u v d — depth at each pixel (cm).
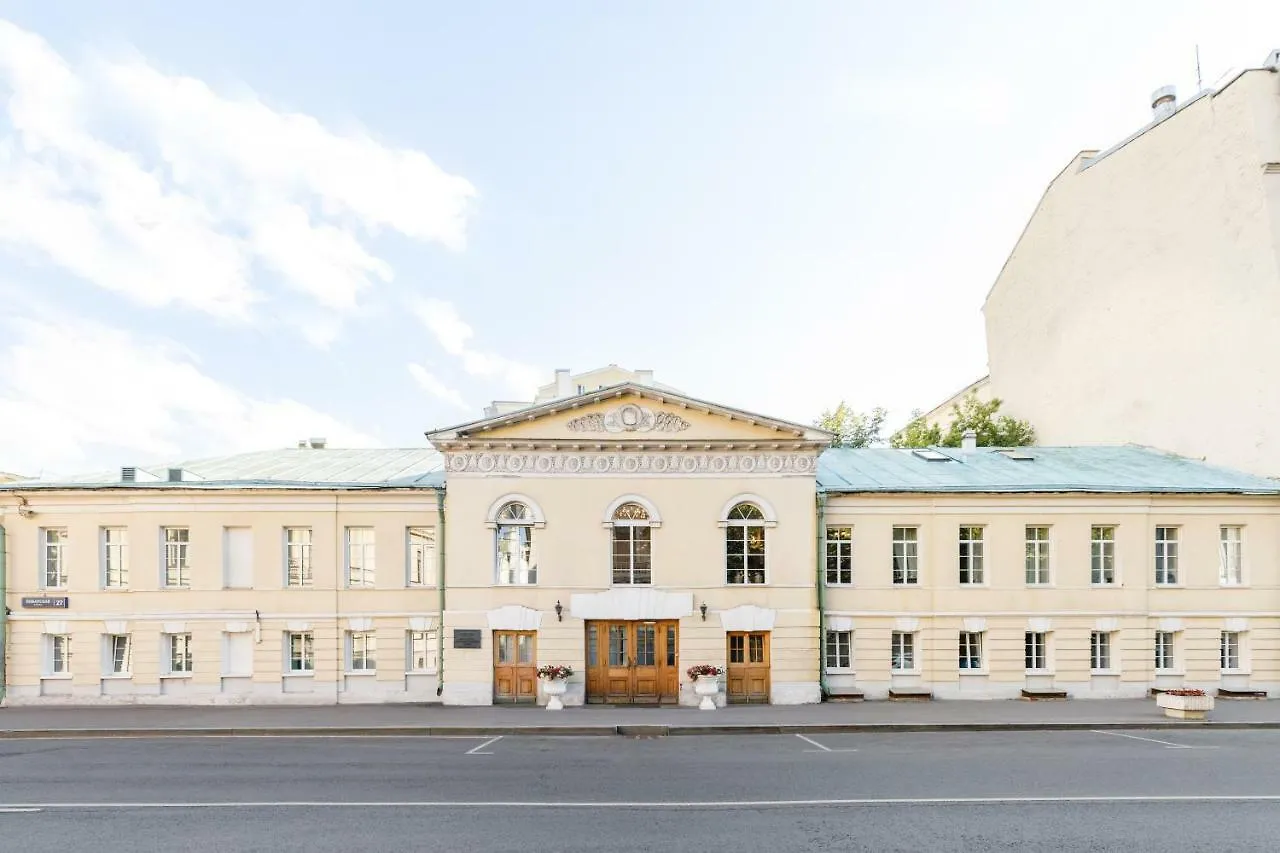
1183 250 2934
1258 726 1970
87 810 1205
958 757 1592
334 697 2419
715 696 2302
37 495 2438
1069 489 2484
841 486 2512
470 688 2344
